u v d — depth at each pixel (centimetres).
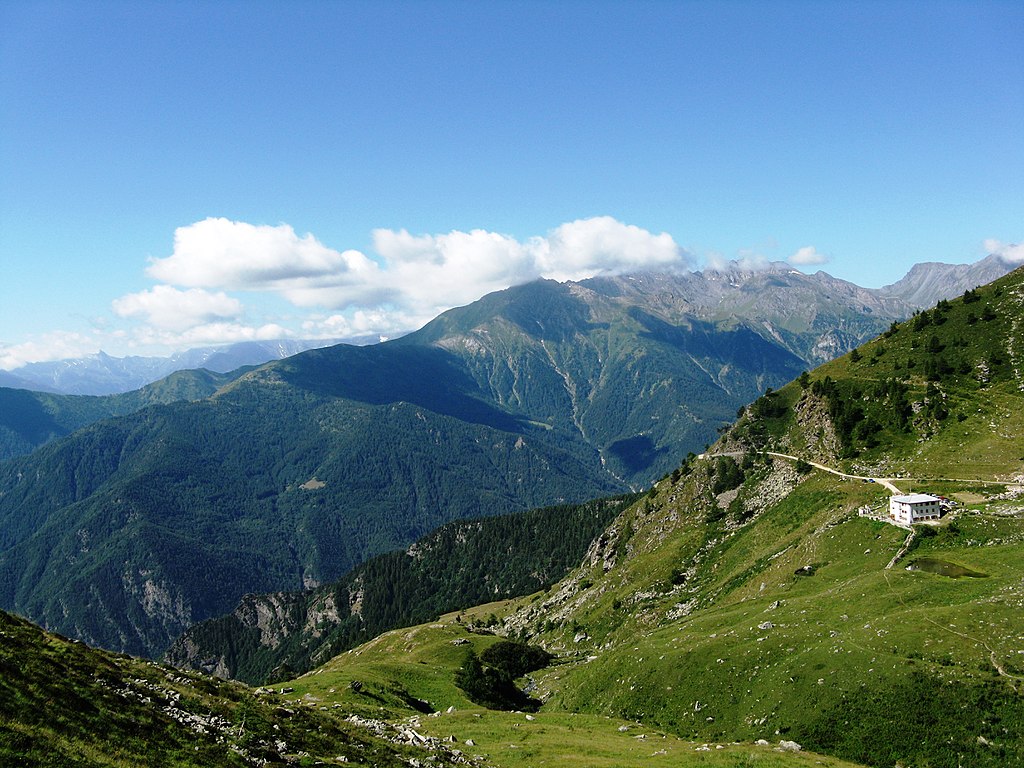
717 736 7950
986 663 6962
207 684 5597
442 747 6034
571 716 8588
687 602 14938
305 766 4322
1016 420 14688
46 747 3275
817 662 8056
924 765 6322
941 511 11731
